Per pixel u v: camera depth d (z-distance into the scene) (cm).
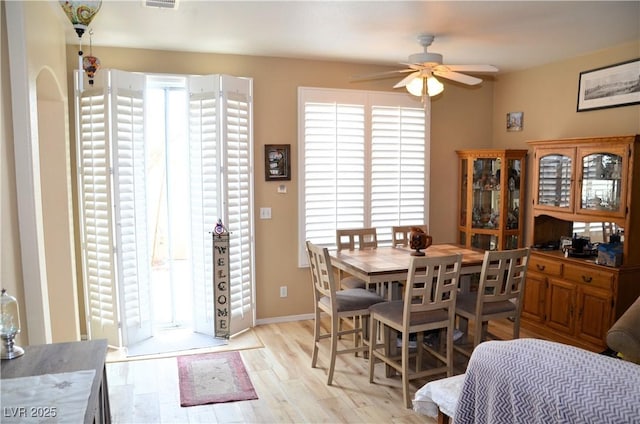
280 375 366
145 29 371
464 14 338
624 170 387
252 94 462
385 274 345
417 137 534
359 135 507
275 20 350
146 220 428
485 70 352
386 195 525
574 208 434
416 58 349
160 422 297
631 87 414
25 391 169
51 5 319
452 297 335
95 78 391
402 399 330
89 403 161
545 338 443
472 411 204
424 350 404
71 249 374
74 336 375
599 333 398
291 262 496
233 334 449
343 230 446
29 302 265
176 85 449
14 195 255
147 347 417
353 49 441
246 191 454
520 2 312
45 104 364
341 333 379
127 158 405
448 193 565
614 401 157
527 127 529
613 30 377
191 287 454
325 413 310
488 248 550
